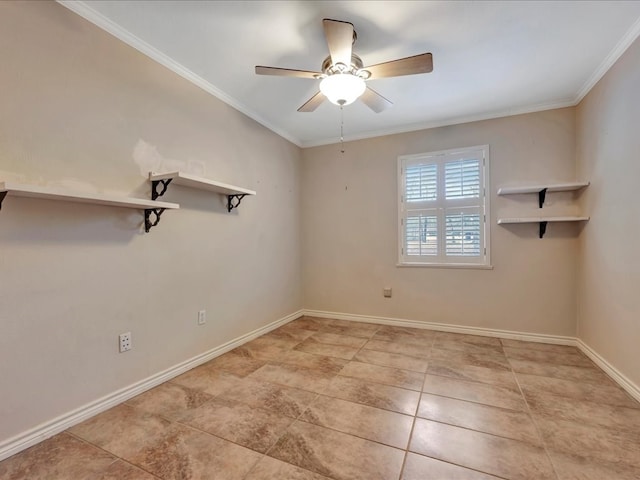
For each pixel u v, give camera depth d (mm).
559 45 2143
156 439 1600
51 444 1562
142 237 2139
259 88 2746
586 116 2758
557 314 3057
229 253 2928
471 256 3361
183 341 2436
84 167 1804
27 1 1572
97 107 1870
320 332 3453
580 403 1932
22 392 1540
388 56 2268
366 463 1421
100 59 1884
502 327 3250
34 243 1595
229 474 1356
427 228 3559
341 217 4012
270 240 3559
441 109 3164
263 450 1512
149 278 2182
